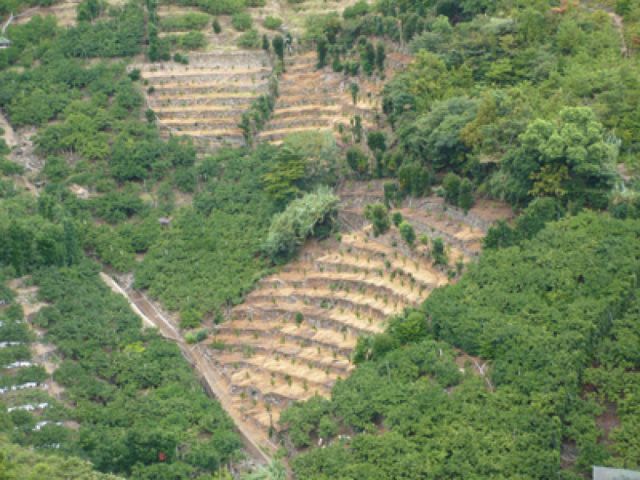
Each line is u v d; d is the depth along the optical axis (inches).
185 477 4877.0
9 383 5438.0
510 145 5994.1
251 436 5378.9
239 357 5940.0
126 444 4995.1
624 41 7199.8
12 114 7815.0
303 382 5575.8
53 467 4630.9
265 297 6250.0
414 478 4613.7
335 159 6796.3
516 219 5836.6
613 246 5383.9
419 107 6845.5
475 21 7386.8
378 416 5054.1
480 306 5329.7
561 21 7288.4
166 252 6688.0
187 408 5403.5
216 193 7007.9
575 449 4665.4
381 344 5344.5
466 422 4795.8
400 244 6131.9
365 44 7706.7
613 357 4911.4
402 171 6363.2
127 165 7249.0
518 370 4933.6
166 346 5910.4
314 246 6471.5
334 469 4763.8
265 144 7298.2
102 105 7741.1
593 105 6294.3
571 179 5762.8
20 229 6250.0
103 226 6860.2
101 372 5689.0
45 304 6092.5
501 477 4520.2
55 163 7327.8
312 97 7647.6
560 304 5191.9
